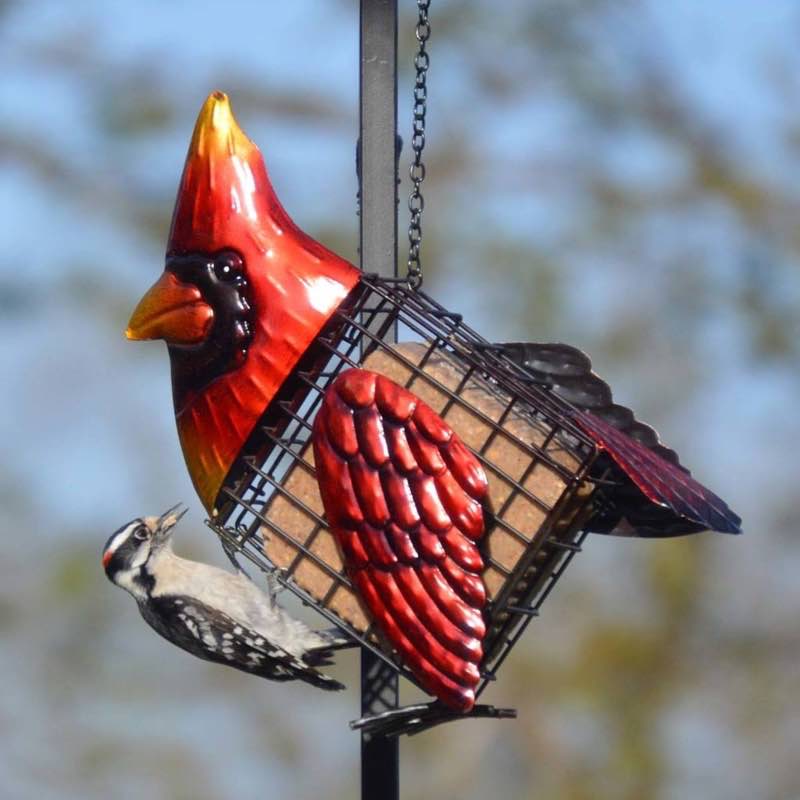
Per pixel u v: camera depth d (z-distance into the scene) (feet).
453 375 32.40
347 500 29.76
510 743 65.98
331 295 31.55
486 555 31.35
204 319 31.55
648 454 33.22
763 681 67.62
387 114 33.65
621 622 66.80
